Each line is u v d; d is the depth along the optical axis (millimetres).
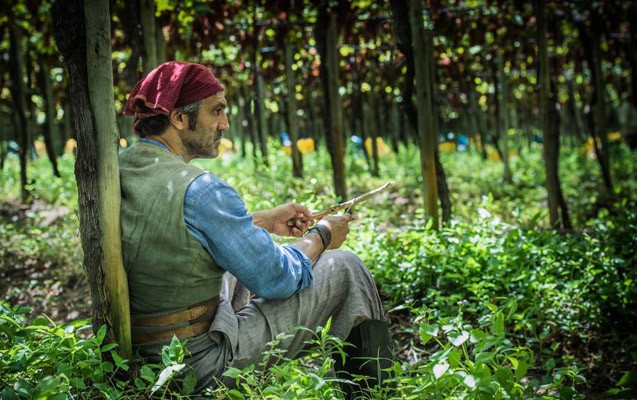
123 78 10047
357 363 2551
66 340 2318
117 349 2377
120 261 2344
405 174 11016
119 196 2355
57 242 5559
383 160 13555
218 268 2330
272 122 17969
